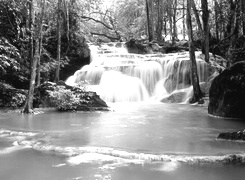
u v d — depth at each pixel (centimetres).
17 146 738
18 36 1744
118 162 614
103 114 1300
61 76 2164
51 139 796
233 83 1162
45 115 1262
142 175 541
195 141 772
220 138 805
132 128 969
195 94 1692
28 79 1722
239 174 547
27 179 531
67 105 1377
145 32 4216
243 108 1160
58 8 1952
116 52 2630
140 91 1958
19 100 1481
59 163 611
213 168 578
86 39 2736
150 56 2409
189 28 1659
